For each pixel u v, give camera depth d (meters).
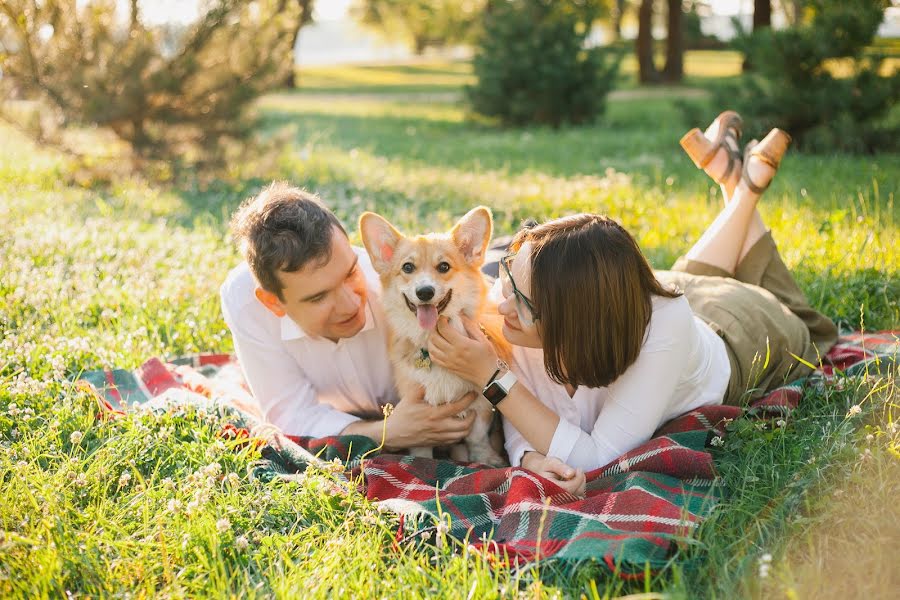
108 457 2.87
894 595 2.07
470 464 3.13
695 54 49.50
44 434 3.04
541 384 3.21
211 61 9.76
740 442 2.89
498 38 17.59
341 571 2.30
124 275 5.21
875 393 3.15
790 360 3.44
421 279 3.09
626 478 2.71
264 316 3.36
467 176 9.66
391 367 3.65
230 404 3.32
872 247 5.15
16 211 7.12
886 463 2.60
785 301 3.87
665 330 2.81
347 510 2.62
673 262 5.49
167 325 4.50
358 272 3.28
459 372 3.03
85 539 2.42
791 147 11.30
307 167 10.59
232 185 9.55
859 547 2.28
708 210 6.94
